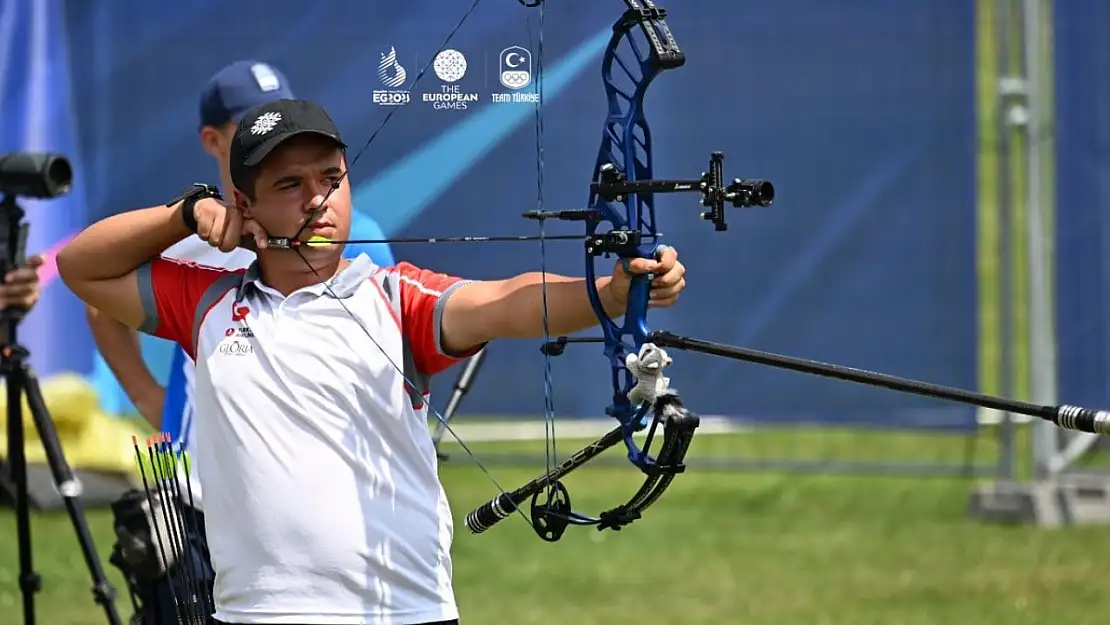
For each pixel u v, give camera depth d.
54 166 17.38
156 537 15.13
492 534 31.78
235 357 11.98
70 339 34.22
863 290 33.81
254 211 11.97
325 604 11.58
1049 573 27.86
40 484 32.69
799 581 27.30
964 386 33.66
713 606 25.50
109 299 12.64
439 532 12.01
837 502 35.31
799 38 33.25
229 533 11.88
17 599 25.83
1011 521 32.81
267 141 11.65
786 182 33.59
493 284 12.02
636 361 11.02
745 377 34.03
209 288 12.38
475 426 36.09
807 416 34.03
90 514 32.88
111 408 34.59
